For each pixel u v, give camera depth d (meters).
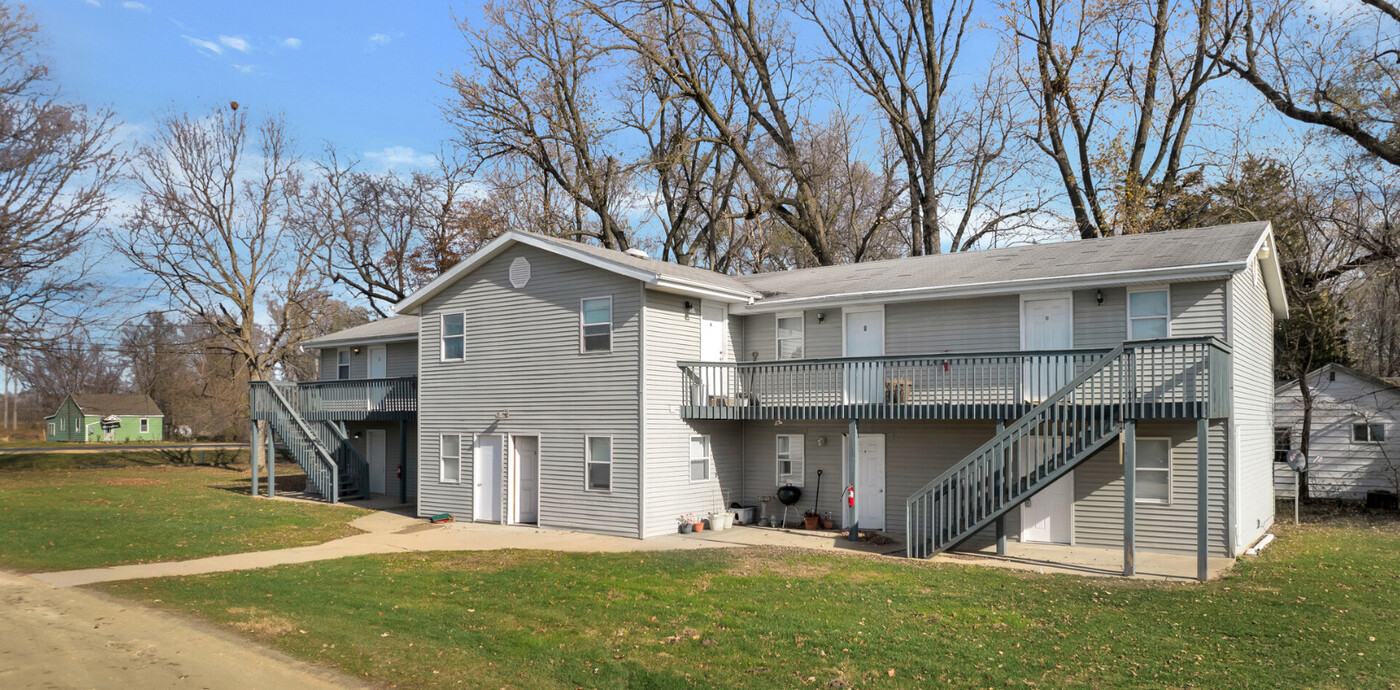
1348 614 11.44
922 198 34.38
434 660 9.40
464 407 22.25
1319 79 25.73
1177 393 16.50
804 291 21.47
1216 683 8.63
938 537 17.17
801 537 19.11
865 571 14.45
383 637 10.25
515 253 21.44
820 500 20.80
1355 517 23.31
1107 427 15.19
